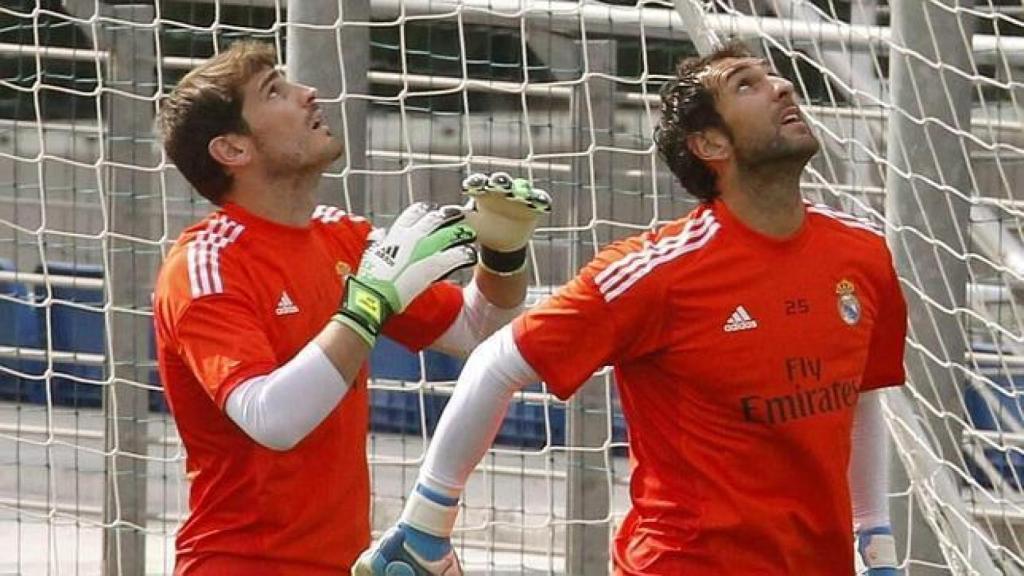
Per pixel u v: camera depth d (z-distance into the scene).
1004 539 20.77
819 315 12.30
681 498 12.34
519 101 23.84
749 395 12.15
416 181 24.33
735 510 12.17
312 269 13.63
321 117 13.83
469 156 20.70
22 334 26.64
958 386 19.97
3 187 25.58
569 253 21.69
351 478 13.62
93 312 24.12
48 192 25.98
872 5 22.56
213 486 13.43
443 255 12.84
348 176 19.41
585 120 21.19
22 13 22.83
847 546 12.62
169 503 24.92
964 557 19.09
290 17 19.19
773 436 12.23
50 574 24.89
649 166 21.41
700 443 12.27
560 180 22.16
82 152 25.56
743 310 12.14
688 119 12.47
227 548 13.37
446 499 12.55
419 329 14.40
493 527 23.34
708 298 12.13
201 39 23.45
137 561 21.94
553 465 24.42
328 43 19.11
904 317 13.02
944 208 19.78
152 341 22.09
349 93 19.33
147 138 21.73
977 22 24.61
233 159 13.51
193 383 13.34
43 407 26.88
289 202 13.62
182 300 13.07
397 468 25.36
